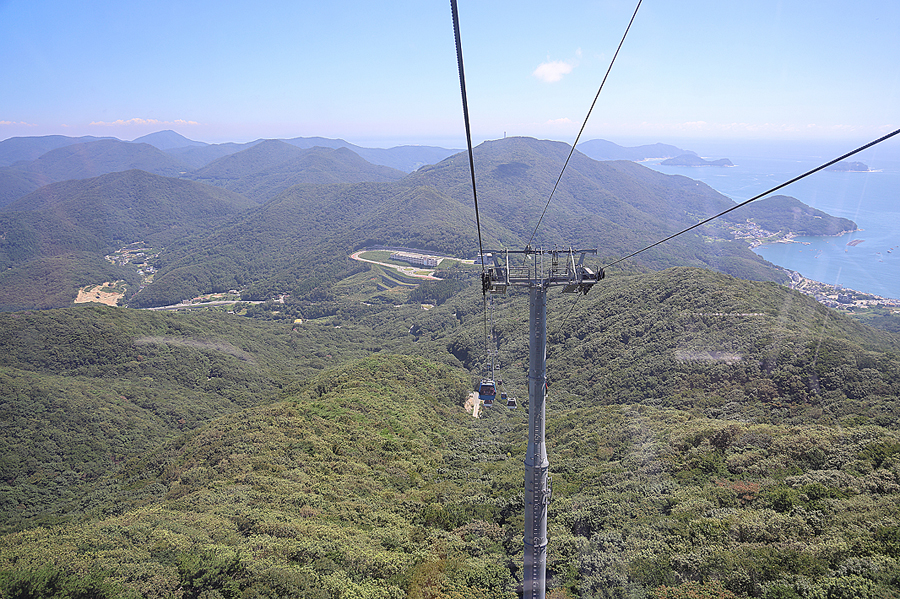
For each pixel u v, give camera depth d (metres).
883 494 26.05
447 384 92.31
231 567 25.03
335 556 26.84
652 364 73.62
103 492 56.81
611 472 39.34
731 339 69.19
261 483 40.44
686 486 32.25
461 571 25.11
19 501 75.25
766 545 22.55
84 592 23.23
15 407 93.69
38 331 129.50
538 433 13.74
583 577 23.06
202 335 159.38
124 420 101.44
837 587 18.34
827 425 43.09
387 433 59.25
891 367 52.03
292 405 66.81
